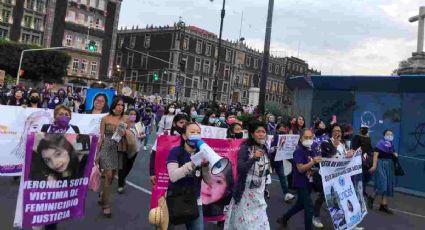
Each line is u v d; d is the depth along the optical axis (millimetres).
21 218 4527
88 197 8469
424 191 12227
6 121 8773
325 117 14844
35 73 61594
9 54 58875
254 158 5316
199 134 4445
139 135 10273
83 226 6625
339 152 7547
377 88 13492
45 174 4688
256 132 5492
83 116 9461
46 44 68562
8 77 52125
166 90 85812
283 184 9727
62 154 4832
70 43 71500
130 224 6926
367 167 9484
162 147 5781
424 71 17422
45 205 4699
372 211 9469
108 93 12867
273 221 7895
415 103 12727
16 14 65438
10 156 8797
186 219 4441
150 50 90500
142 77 91375
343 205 7016
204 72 90750
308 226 6727
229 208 5574
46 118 9258
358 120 13938
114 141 7320
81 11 72500
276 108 25516
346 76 14000
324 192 6789
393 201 10875
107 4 76125
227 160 4051
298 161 6691
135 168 12453
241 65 99500
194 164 4223
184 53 85875
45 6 68625
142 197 8906
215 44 92875
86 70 73562
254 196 5414
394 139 13102
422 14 17844
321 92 15031
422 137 12547
